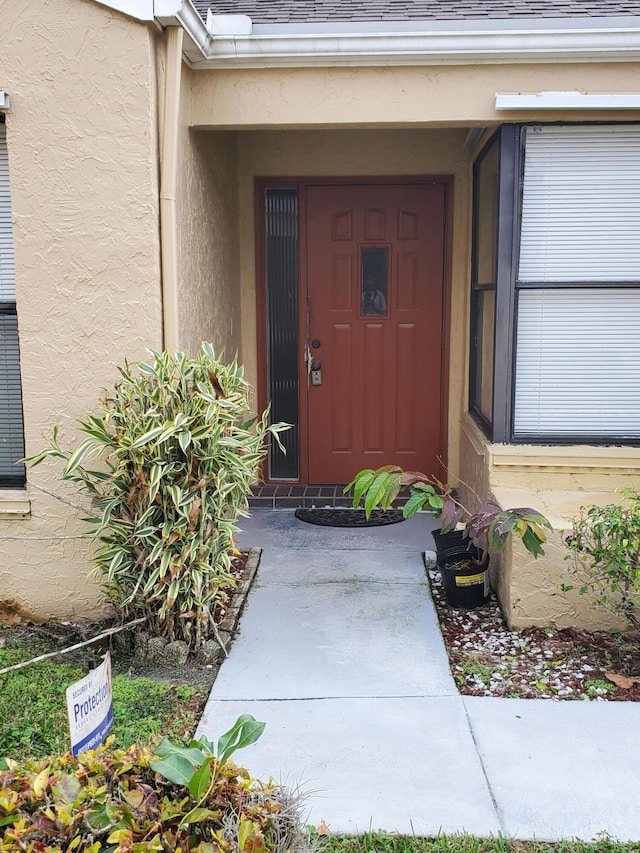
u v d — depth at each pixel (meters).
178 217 4.25
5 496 4.27
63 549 4.28
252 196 6.22
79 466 3.82
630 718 3.30
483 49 4.30
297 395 6.47
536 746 3.10
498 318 4.67
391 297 6.32
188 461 3.63
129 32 3.86
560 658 3.79
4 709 3.30
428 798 2.80
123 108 3.93
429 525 5.76
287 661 3.79
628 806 2.76
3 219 4.21
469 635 4.07
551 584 4.02
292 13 4.66
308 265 6.32
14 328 4.29
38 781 1.92
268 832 1.99
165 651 3.76
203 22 4.11
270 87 4.52
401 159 6.13
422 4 4.72
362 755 3.04
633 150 4.52
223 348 5.52
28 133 3.97
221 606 4.29
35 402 4.17
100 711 2.34
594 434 4.79
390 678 3.63
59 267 4.06
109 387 4.13
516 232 4.60
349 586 4.66
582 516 3.94
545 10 4.55
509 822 2.68
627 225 4.58
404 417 6.43
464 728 3.23
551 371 4.74
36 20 3.88
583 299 4.66
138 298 4.07
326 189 6.22
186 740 3.10
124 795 1.94
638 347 4.69
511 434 4.78
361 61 4.42
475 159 5.76
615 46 4.27
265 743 3.12
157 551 3.60
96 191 4.00
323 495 6.21
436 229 6.21
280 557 5.12
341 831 2.63
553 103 4.33
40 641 4.09
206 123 4.55
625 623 4.00
